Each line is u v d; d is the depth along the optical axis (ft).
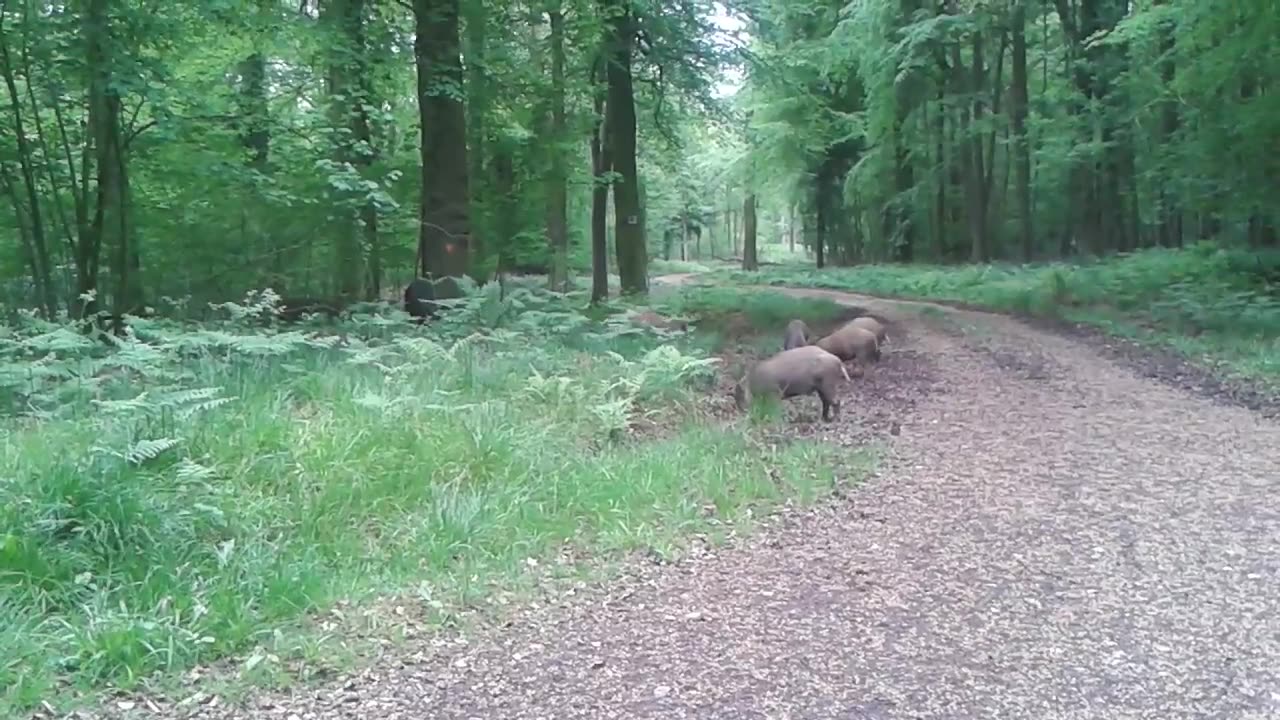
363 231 52.29
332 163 42.09
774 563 18.80
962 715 12.62
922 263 123.65
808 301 69.56
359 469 20.74
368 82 48.39
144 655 13.98
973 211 112.27
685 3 62.64
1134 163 89.45
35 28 34.65
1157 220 93.76
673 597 17.12
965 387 37.40
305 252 52.85
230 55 44.50
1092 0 88.63
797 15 112.37
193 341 28.07
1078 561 18.37
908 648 14.76
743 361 42.86
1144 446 27.22
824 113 125.70
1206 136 59.72
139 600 15.30
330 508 19.48
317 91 52.90
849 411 33.14
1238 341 44.19
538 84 57.88
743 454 26.12
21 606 14.78
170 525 17.03
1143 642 14.71
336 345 34.96
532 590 17.37
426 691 13.61
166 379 26.71
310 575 16.65
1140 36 64.90
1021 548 19.22
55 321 36.52
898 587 17.35
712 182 167.32
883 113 110.63
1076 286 68.95
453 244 45.73
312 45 43.88
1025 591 16.97
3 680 13.10
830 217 150.30
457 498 20.39
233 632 14.76
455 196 45.80
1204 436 28.17
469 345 34.58
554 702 13.24
